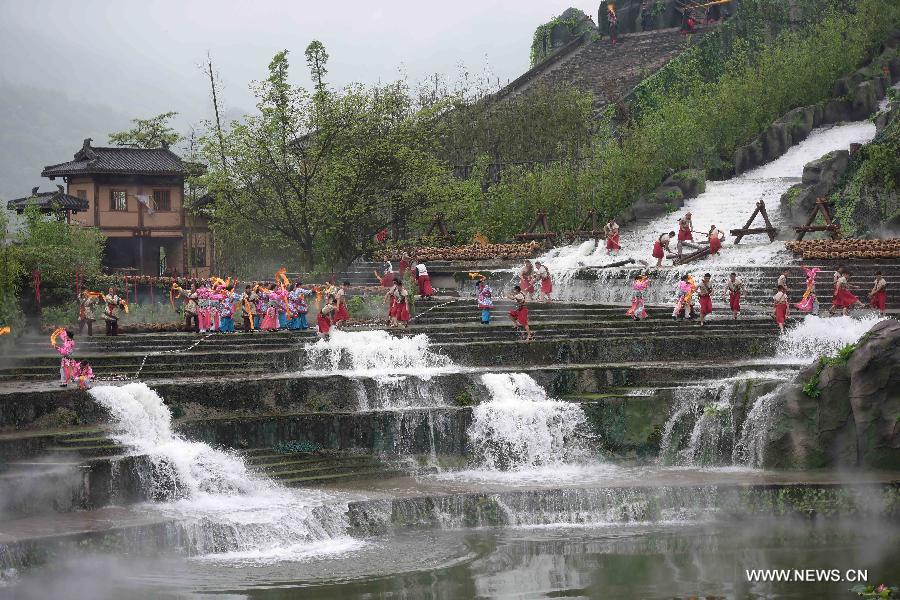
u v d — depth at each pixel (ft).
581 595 72.18
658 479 98.22
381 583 75.10
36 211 168.14
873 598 70.49
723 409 106.52
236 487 94.22
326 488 96.48
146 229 208.13
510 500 92.53
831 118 238.48
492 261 183.11
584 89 267.18
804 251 159.02
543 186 207.72
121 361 117.29
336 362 123.34
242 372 118.52
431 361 124.67
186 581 75.20
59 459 90.43
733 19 283.59
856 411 98.07
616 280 161.79
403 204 199.00
